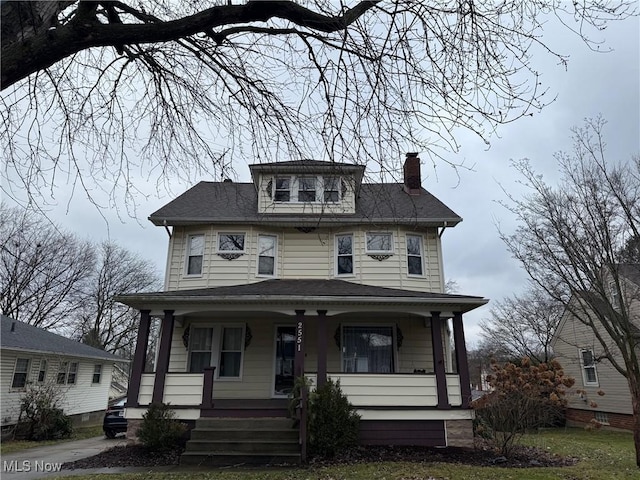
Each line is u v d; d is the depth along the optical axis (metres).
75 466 8.55
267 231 13.64
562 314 21.08
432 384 10.30
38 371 18.02
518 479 7.08
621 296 9.09
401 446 9.81
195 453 8.64
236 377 12.41
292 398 9.52
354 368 12.39
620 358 16.53
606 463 8.82
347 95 4.36
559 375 9.66
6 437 15.62
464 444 9.91
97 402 23.52
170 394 10.12
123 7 4.19
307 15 3.68
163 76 5.26
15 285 26.45
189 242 13.53
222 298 10.51
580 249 9.12
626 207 8.90
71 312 31.92
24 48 2.74
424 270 13.22
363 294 10.73
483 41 3.95
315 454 8.98
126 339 36.69
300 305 10.73
